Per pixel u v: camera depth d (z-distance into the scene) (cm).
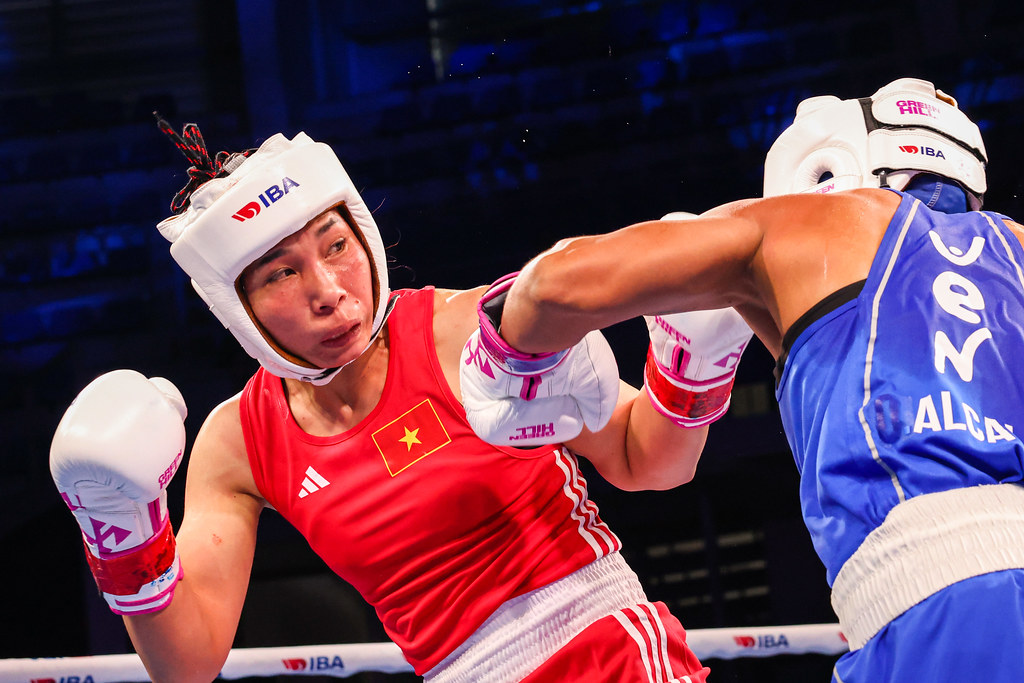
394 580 177
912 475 115
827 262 124
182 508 519
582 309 123
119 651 498
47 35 755
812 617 459
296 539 471
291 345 168
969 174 164
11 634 517
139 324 646
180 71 750
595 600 175
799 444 128
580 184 663
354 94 772
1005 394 121
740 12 683
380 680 429
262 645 466
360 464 175
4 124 725
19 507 574
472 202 675
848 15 646
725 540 477
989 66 614
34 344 638
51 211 697
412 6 760
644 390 186
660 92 670
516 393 140
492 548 174
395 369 176
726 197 652
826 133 179
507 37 748
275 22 750
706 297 131
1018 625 107
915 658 109
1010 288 127
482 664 172
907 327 120
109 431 157
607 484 484
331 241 166
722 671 422
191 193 174
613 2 717
